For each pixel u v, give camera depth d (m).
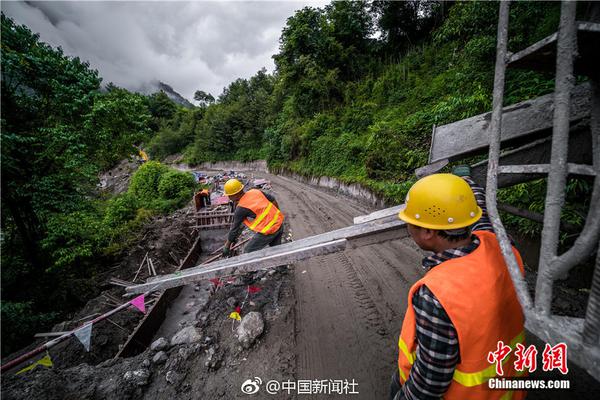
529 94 4.18
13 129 5.98
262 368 2.27
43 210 6.55
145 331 3.88
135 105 8.00
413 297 0.92
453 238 0.99
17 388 2.20
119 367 2.42
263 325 2.73
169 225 9.18
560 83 0.76
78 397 2.10
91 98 7.00
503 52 1.06
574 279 2.68
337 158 11.70
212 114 39.78
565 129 0.74
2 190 6.08
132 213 10.88
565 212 2.79
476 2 4.86
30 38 6.14
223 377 2.23
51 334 3.80
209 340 2.62
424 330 0.85
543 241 0.76
